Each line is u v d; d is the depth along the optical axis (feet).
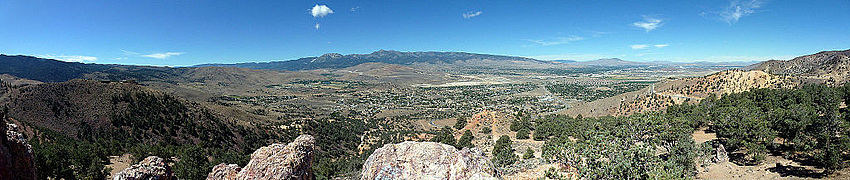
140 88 414.21
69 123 327.67
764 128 163.73
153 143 309.22
